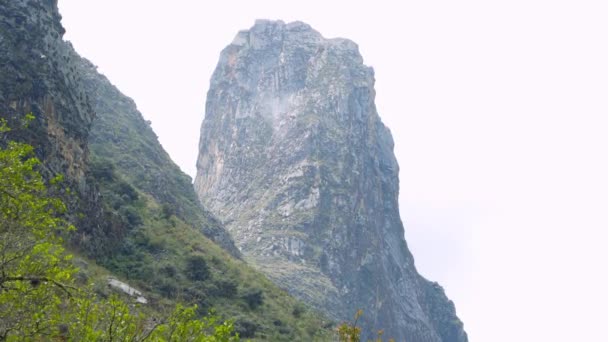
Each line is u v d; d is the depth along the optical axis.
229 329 21.50
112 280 59.53
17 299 21.08
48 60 68.38
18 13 65.81
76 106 73.31
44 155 59.81
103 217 71.62
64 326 26.83
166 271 73.75
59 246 22.88
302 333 80.38
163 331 21.52
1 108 56.25
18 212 21.66
